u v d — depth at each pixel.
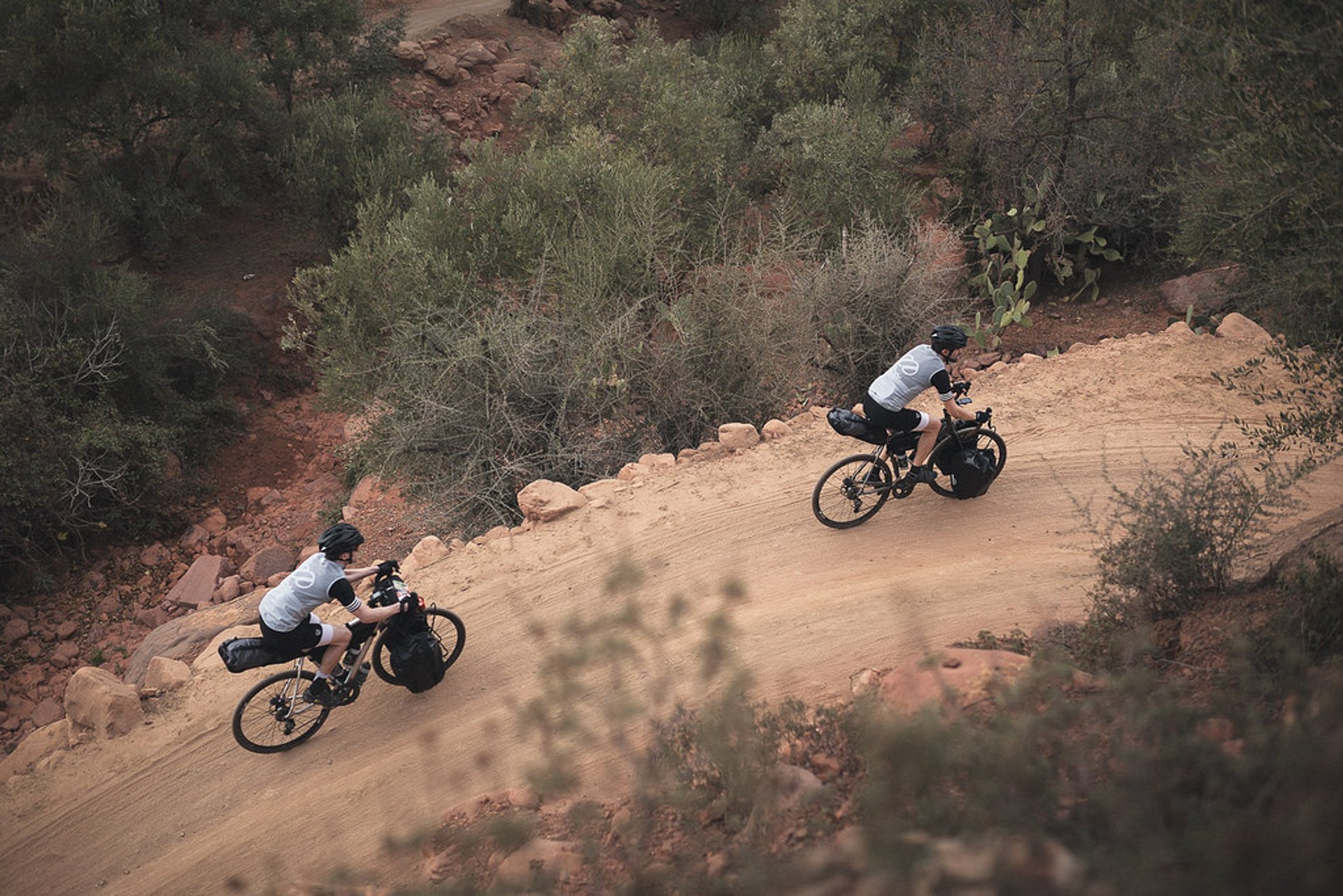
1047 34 14.54
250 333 17.36
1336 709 3.09
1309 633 4.86
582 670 6.64
